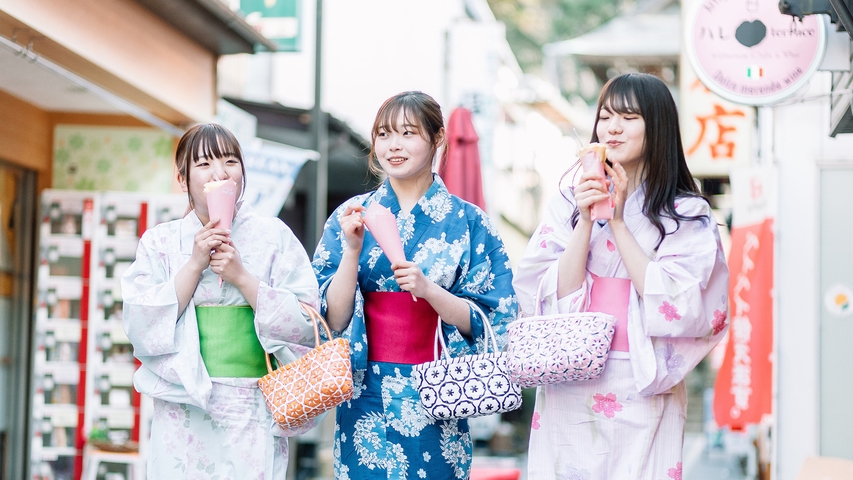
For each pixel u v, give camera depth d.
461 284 3.81
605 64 16.44
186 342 3.43
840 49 5.49
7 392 7.88
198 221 3.64
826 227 6.76
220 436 3.47
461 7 13.92
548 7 24.66
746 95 5.64
